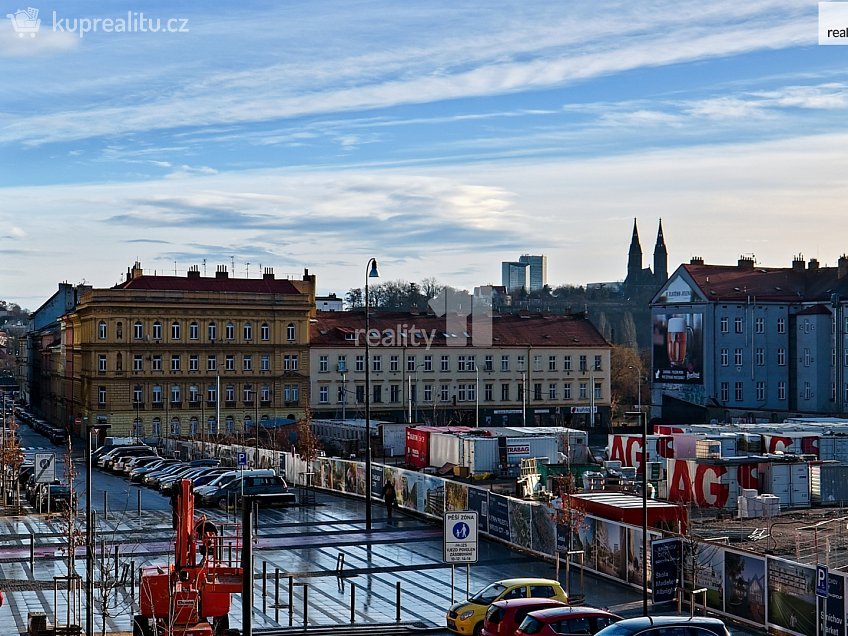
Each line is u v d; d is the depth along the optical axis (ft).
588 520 144.36
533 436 266.57
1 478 234.38
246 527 69.97
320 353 403.13
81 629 108.88
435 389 415.44
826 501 216.54
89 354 382.83
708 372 406.62
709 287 412.57
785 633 111.86
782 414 369.50
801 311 416.46
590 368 435.53
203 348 388.16
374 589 135.74
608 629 91.61
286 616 121.39
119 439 337.52
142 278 391.65
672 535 131.03
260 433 359.05
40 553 158.20
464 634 111.34
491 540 170.09
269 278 412.16
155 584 100.99
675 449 247.09
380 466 211.82
